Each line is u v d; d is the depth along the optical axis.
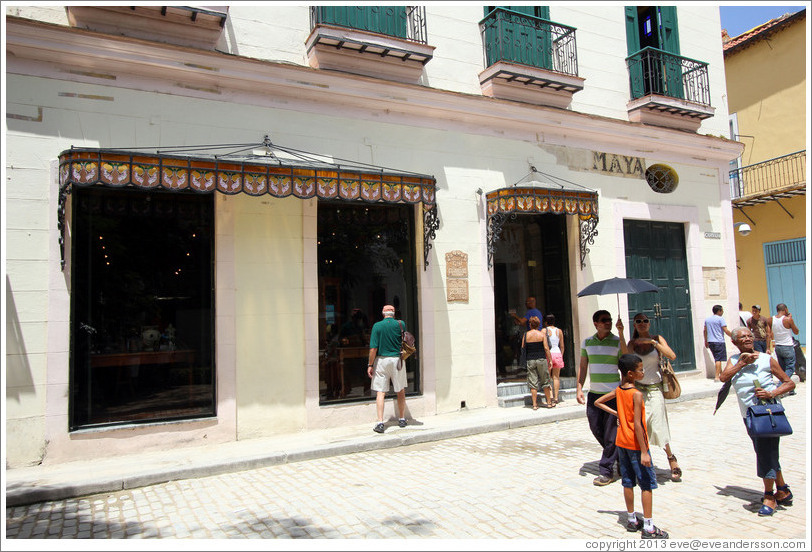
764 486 5.25
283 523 4.81
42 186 6.90
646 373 5.86
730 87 17.89
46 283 6.83
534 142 10.74
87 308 7.13
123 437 7.04
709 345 11.99
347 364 8.80
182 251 7.79
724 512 4.88
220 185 6.98
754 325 12.12
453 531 4.55
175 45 7.50
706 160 13.17
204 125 7.87
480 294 9.87
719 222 13.25
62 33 6.88
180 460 6.75
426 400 9.11
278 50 8.60
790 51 16.06
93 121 7.21
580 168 11.23
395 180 8.12
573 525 4.66
